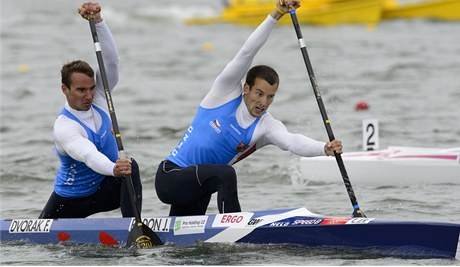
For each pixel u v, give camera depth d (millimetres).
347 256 24875
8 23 137125
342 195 37000
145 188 39438
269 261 24609
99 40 28062
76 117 27266
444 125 53688
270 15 26750
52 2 191750
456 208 33188
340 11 118250
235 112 26844
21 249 27469
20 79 81875
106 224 27594
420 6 120188
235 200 26453
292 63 87562
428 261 24156
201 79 79500
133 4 178125
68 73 26812
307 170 40750
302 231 25625
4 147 49969
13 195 38375
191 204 27766
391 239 24688
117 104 66000
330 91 68500
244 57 26406
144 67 88688
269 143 27406
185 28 127375
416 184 39406
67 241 27938
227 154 27125
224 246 26328
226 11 129375
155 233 26891
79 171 27891
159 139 51812
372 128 41938
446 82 71688
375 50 94438
